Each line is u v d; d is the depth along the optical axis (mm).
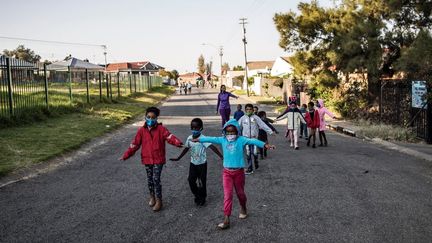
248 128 9688
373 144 14086
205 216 6543
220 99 15836
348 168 9938
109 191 7973
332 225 6043
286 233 5762
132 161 10891
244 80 72000
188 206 7074
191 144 6977
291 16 22656
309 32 22406
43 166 9938
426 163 10531
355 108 21484
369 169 9805
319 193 7750
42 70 18000
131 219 6402
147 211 6797
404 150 12477
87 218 6438
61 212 6715
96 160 10992
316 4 22562
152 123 6891
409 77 18156
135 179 8930
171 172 9688
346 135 16719
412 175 9164
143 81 48844
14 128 14461
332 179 8844
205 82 113500
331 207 6887
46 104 18141
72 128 15641
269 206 7004
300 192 7844
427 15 18219
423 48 15375
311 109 13453
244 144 6289
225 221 5977
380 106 19062
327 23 21969
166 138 6902
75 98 22625
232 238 5613
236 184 6281
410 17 19328
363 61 19234
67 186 8305
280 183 8562
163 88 68188
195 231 5891
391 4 17703
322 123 13453
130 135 15945
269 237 5625
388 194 7637
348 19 20547
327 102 24281
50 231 5891
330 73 22219
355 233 5719
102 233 5820
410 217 6348
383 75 21094
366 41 19344
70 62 41938
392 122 17906
